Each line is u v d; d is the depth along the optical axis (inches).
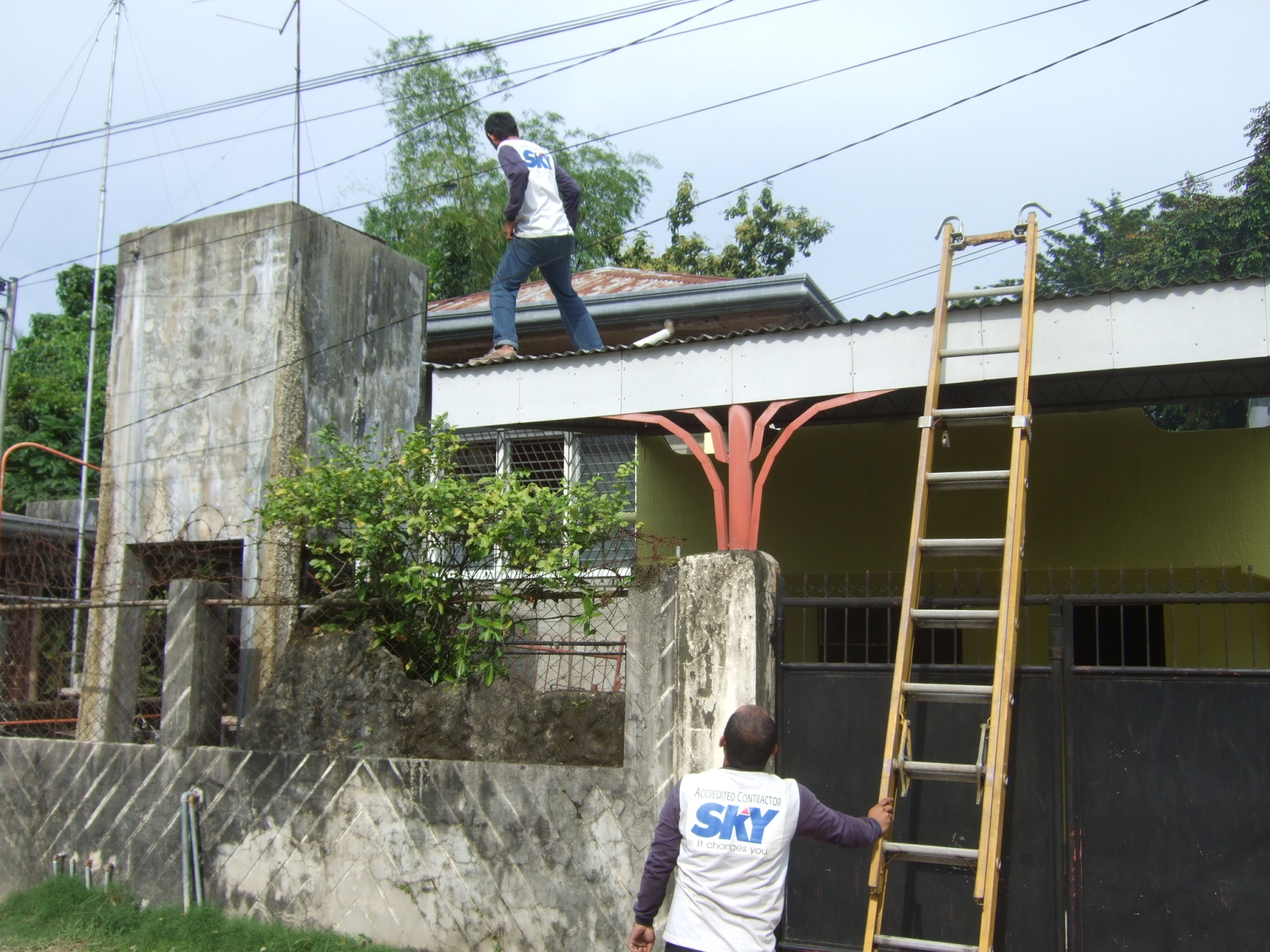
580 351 303.0
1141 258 732.0
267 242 297.6
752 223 846.5
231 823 227.3
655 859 139.8
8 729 295.6
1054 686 178.9
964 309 260.2
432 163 833.5
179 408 302.4
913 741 186.9
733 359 285.1
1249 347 239.5
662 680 195.0
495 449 396.2
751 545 274.8
